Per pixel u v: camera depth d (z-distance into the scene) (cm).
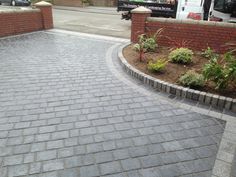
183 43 820
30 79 587
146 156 336
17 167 312
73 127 398
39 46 897
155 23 855
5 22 1012
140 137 377
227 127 406
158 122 418
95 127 399
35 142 359
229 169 314
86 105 469
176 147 355
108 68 677
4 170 306
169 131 393
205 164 323
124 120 421
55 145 354
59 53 812
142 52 731
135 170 312
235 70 478
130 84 570
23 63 703
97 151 344
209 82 539
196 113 448
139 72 598
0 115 427
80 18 1742
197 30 794
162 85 531
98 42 981
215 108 467
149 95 516
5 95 502
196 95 489
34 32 1141
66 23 1480
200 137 379
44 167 313
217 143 365
